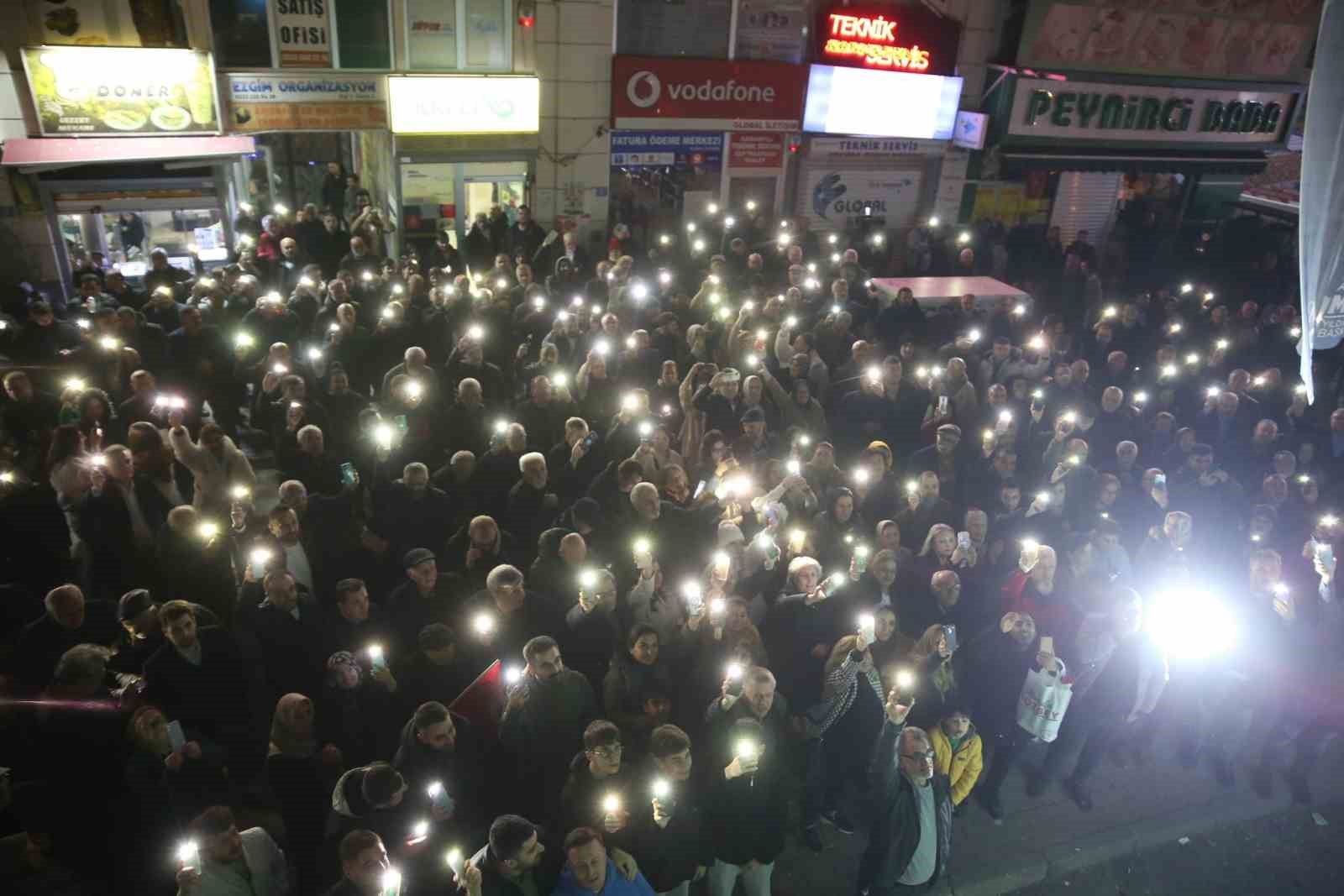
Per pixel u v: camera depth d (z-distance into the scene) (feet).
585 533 23.54
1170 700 24.20
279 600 19.27
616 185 59.41
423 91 50.70
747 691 17.15
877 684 19.63
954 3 62.13
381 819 15.29
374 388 34.63
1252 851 23.02
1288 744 24.76
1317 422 36.42
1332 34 17.12
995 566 24.88
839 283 41.57
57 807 16.81
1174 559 25.14
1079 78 65.36
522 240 52.49
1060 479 27.73
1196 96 70.03
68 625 18.97
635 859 16.30
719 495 24.89
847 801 21.68
